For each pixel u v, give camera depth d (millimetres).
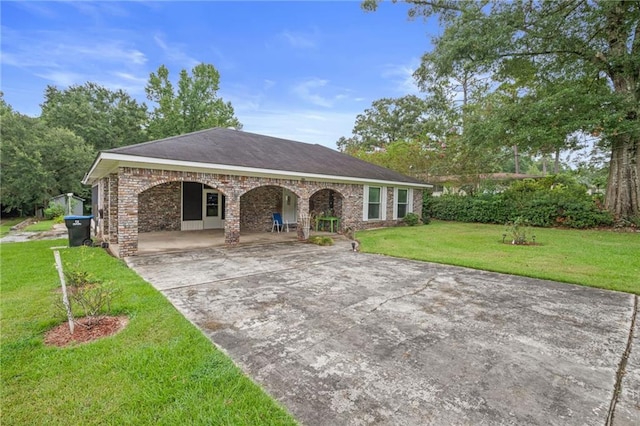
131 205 8062
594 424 2180
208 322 3873
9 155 23422
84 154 25734
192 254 8430
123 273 6094
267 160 11117
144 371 2699
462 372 2818
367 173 14938
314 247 10031
